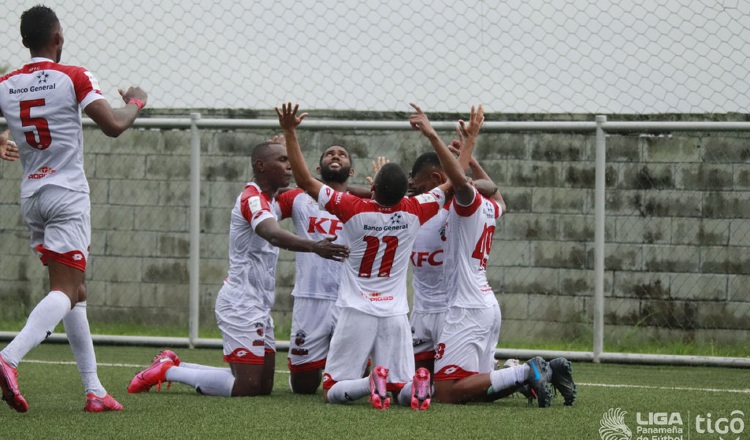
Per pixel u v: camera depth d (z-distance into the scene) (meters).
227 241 35.44
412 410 20.11
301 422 18.50
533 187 33.59
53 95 18.89
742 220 32.25
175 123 33.12
